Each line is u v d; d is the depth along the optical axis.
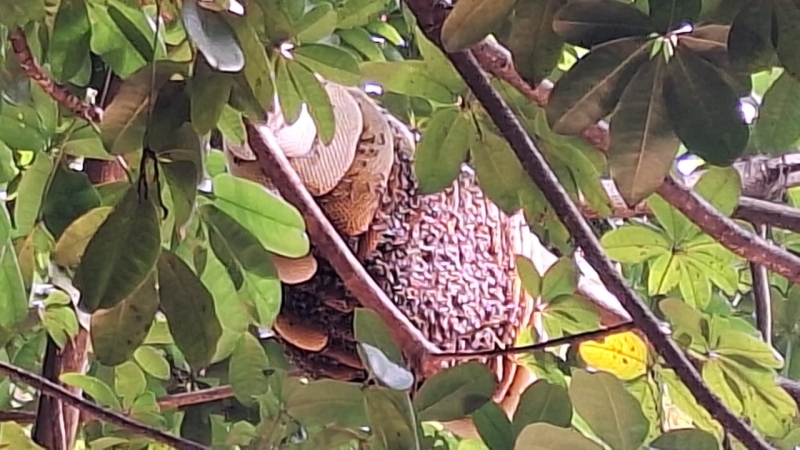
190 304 0.80
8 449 1.10
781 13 0.71
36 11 0.92
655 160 0.75
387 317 1.08
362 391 1.00
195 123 0.78
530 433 0.85
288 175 1.04
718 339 1.09
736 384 1.10
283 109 0.95
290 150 1.06
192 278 0.80
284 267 1.10
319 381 1.01
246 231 0.95
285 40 0.87
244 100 0.81
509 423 0.98
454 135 1.05
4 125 1.08
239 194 0.97
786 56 0.70
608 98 0.76
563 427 0.93
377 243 1.12
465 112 1.05
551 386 0.99
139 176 0.78
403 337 1.08
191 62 0.81
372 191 1.10
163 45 0.98
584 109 0.76
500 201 1.06
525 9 0.79
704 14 0.75
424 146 1.05
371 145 1.11
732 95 0.73
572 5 0.76
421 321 1.12
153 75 0.80
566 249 1.14
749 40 0.72
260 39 0.85
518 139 0.96
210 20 0.77
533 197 1.06
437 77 1.04
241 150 1.07
